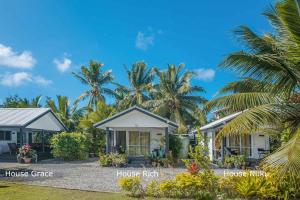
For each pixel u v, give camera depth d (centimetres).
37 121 2906
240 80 1296
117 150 2672
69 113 4356
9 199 1191
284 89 1066
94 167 2300
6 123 2673
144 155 2750
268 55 1023
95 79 5409
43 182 1586
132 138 2852
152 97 5147
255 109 1020
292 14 902
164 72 4859
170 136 2858
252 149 2467
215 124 2269
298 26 911
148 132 2845
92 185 1502
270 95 1107
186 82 4769
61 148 2820
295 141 841
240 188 1145
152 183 1252
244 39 1105
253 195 1138
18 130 3147
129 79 5275
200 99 4762
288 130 1128
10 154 3014
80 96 5325
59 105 4206
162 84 4791
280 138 1223
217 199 1140
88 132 3409
